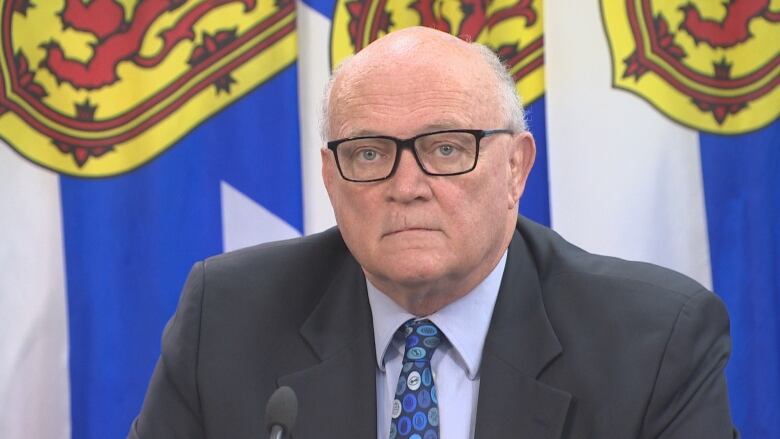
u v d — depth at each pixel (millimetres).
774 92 10305
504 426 5926
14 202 10094
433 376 6203
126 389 10234
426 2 10484
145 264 10242
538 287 6539
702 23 10375
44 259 10117
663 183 10359
